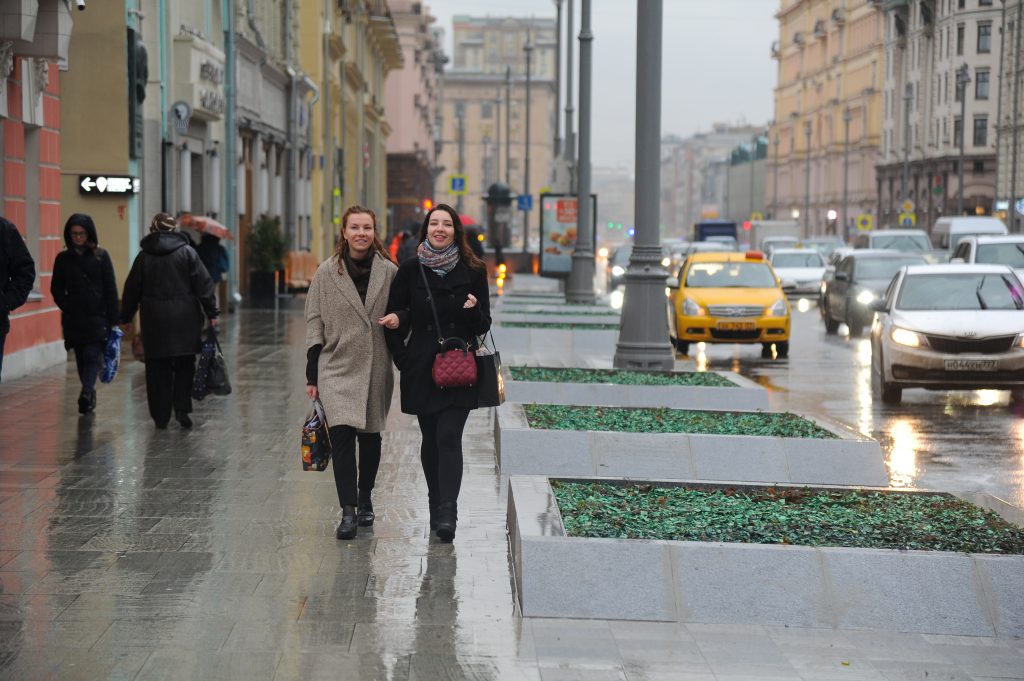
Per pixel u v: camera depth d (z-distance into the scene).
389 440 12.62
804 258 50.03
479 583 7.44
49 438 12.48
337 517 9.09
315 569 7.68
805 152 147.12
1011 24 86.44
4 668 5.89
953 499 8.80
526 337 23.78
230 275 33.91
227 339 24.88
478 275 8.53
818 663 6.26
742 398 14.38
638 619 6.91
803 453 10.92
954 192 98.81
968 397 18.44
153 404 13.08
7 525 8.74
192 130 30.92
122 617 6.68
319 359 8.63
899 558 6.96
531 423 11.72
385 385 8.64
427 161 118.06
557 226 44.06
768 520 8.02
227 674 5.85
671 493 8.93
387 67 94.06
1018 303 18.22
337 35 58.28
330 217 58.06
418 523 8.97
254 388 16.84
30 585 7.25
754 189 173.75
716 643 6.54
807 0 145.50
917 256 31.95
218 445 12.15
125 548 8.12
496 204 64.69
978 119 97.25
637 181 16.84
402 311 8.52
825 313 32.78
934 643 6.68
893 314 17.89
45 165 18.64
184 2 30.45
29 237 18.33
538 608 6.89
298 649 6.22
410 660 6.10
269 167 43.97
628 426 11.77
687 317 24.75
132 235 24.41
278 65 45.12
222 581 7.39
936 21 103.00
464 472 11.01
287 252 36.62
